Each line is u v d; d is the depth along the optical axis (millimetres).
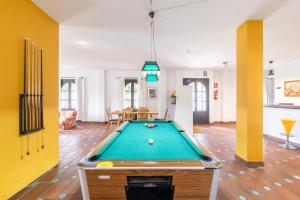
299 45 5434
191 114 6605
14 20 2572
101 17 3502
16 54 2617
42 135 3242
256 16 3480
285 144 5367
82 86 10062
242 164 3795
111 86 10109
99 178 1625
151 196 2184
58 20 3639
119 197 1675
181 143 2355
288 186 2857
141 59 7297
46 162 3359
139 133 3023
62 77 10125
